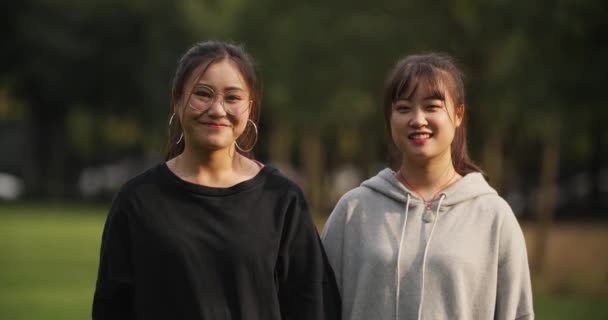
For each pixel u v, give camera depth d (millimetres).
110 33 42688
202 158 4879
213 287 4715
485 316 5031
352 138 39625
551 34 14805
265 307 4762
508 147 29938
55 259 20516
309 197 35188
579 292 16062
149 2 41031
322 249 5109
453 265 5008
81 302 14391
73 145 50219
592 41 14555
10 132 60156
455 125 5219
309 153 35250
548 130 17906
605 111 14492
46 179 47969
